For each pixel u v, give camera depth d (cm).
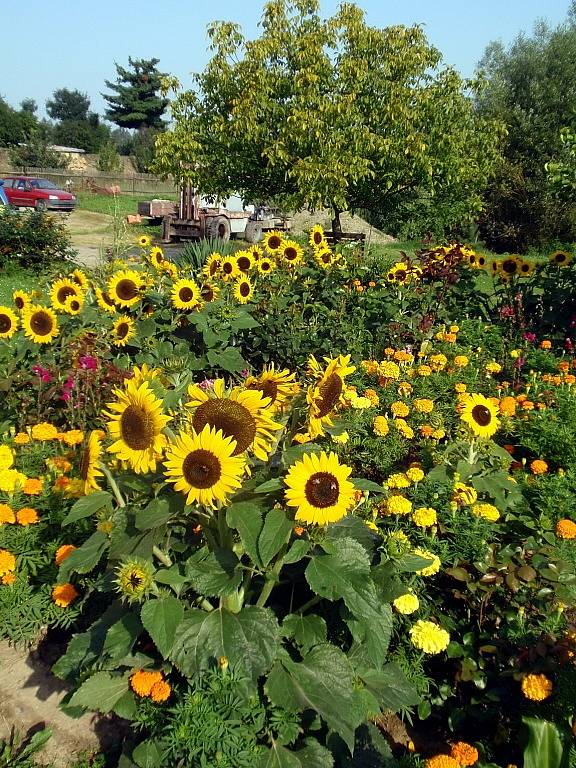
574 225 2642
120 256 952
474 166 1588
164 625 216
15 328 518
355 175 1451
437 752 263
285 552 243
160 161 1656
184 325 643
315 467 222
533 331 770
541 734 219
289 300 732
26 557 322
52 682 290
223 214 2403
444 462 383
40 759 260
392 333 701
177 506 236
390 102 1494
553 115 2720
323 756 229
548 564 295
